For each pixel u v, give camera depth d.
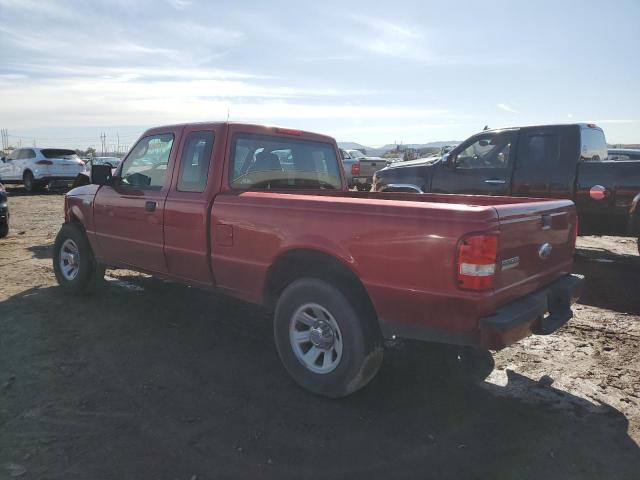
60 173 19.73
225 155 4.16
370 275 3.14
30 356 4.05
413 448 2.87
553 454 2.81
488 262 2.79
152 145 4.83
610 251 8.93
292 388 3.61
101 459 2.72
